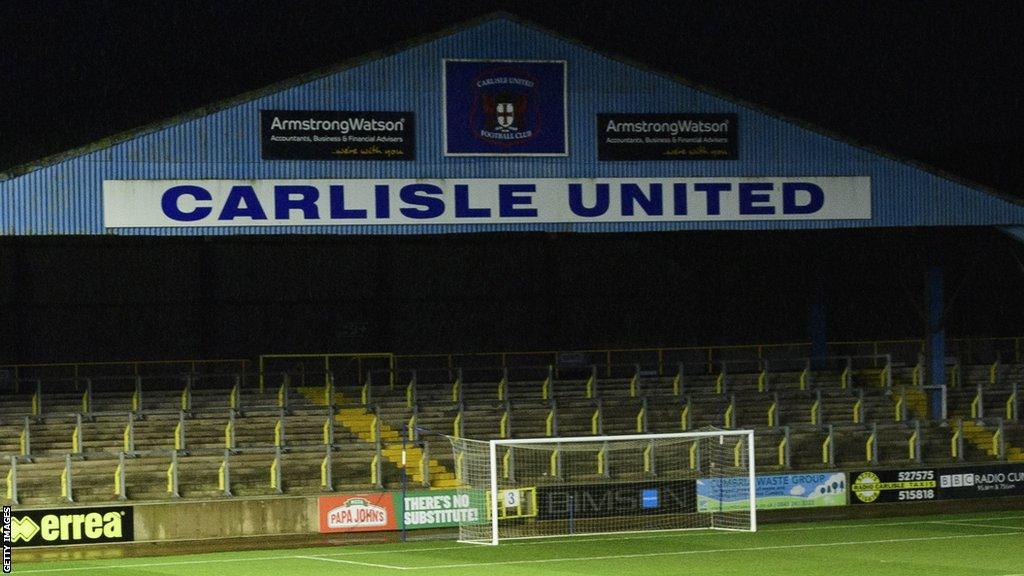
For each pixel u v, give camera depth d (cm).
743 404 4841
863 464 4522
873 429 4534
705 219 4094
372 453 4219
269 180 3812
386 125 3891
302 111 3838
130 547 3541
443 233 3928
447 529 3853
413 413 4519
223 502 3672
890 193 4219
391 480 4119
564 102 4009
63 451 4075
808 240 4634
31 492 3769
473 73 3953
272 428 4338
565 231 4003
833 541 3569
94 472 3859
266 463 4059
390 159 3894
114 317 5094
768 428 4472
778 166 4147
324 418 4419
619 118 4044
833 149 4184
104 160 3694
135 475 3894
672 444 4409
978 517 4141
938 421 4822
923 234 4419
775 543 3538
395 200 3894
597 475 4241
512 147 3972
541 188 3988
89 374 5056
